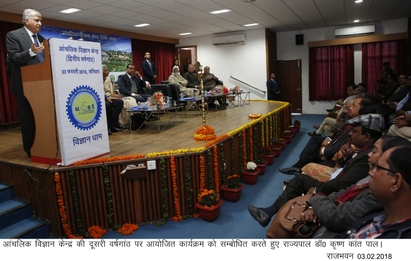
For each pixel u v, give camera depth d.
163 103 4.73
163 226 3.01
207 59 10.77
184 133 4.36
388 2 6.71
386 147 1.25
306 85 10.62
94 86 2.98
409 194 1.11
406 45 9.07
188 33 9.84
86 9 6.09
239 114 6.27
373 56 9.51
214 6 6.41
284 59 10.77
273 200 3.53
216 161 3.47
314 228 1.66
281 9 6.98
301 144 6.34
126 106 5.12
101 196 2.90
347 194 1.72
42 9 5.92
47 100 2.73
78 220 2.79
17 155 3.30
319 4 6.66
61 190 2.71
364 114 2.33
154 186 3.07
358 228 1.36
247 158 4.58
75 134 2.80
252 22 8.48
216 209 3.05
